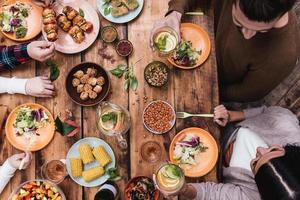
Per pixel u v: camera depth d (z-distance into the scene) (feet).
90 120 6.20
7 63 6.25
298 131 6.95
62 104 6.25
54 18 6.30
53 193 6.00
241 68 6.74
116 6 6.31
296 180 5.25
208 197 6.05
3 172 6.00
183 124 6.17
